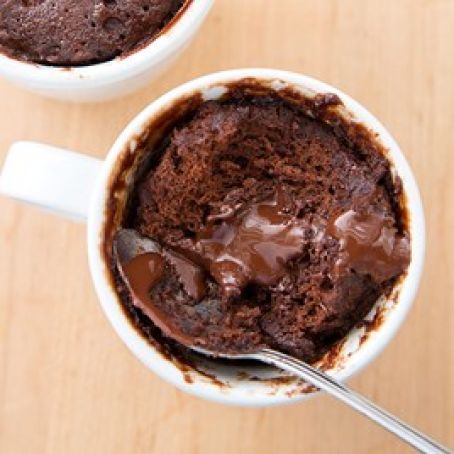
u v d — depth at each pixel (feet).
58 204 1.50
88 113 1.71
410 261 1.48
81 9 1.60
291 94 1.52
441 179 1.69
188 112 1.53
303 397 1.48
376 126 1.50
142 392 1.68
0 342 1.68
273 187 1.53
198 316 1.50
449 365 1.67
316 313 1.50
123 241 1.52
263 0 1.71
